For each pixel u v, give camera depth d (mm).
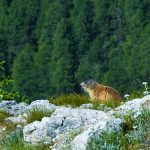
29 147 22719
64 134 23078
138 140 20656
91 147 20750
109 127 21172
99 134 21031
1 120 28156
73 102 30328
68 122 23812
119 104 28516
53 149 22312
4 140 24406
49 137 23531
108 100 29234
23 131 24203
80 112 24453
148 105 23156
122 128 21375
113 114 23781
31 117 27359
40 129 23922
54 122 23875
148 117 21531
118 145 20422
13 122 27750
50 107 29156
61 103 30516
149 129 20969
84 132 21438
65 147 21578
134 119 21781
